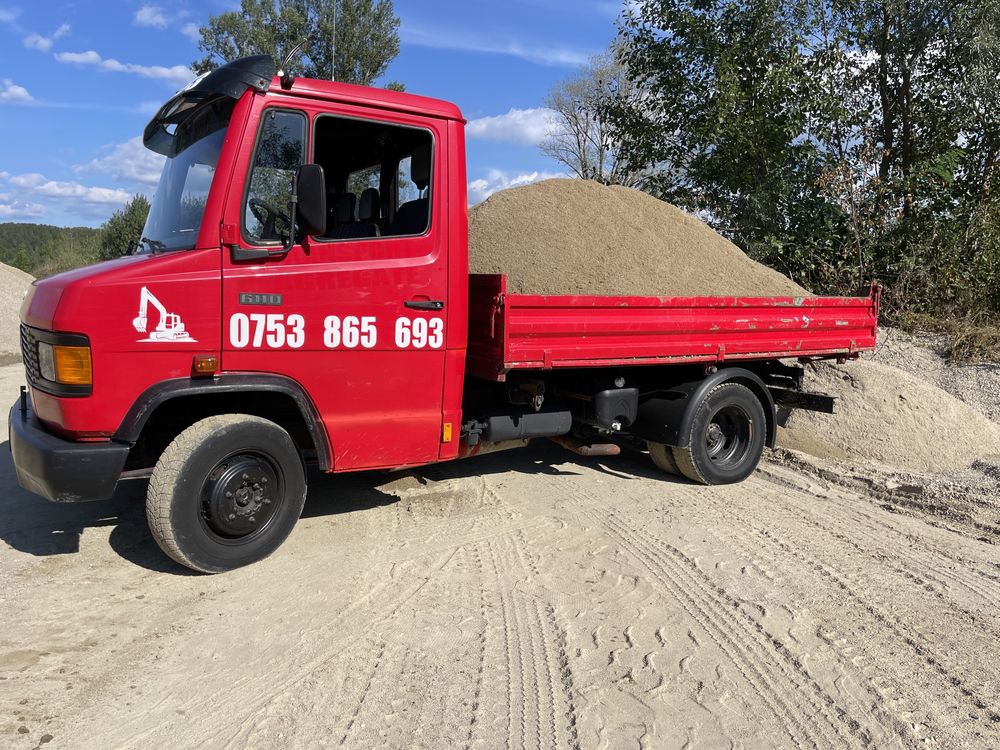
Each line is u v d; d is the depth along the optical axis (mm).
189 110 4699
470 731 3000
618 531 5289
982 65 11617
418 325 4801
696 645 3738
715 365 6254
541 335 5070
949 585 4492
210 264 4121
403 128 4715
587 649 3672
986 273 11539
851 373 8102
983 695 3359
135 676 3344
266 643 3652
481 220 7090
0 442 7375
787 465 7227
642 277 6453
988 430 7859
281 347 4344
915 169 11805
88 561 4535
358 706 3160
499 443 5664
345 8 21969
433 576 4469
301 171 4172
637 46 14367
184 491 4141
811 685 3410
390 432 4812
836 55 12617
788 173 12531
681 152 14094
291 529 4602
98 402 3928
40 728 2949
